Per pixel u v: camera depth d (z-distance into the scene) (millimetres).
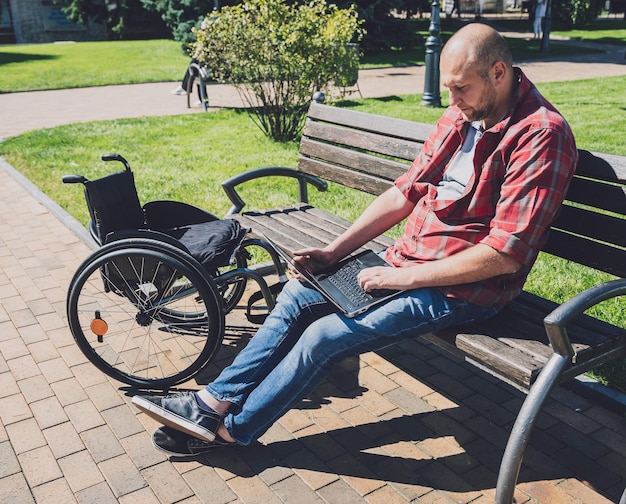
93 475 2729
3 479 2717
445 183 2799
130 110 12008
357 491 2607
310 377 2656
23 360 3619
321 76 8430
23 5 35719
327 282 2873
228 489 2635
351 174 4090
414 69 17562
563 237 2932
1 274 4773
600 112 10289
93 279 4625
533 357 2404
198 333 3684
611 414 3055
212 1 21766
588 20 31016
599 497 2553
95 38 37344
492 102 2496
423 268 2582
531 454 2799
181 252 3088
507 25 32500
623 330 2539
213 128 9781
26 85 15547
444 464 2750
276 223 3998
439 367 3459
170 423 2752
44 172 7430
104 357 3631
